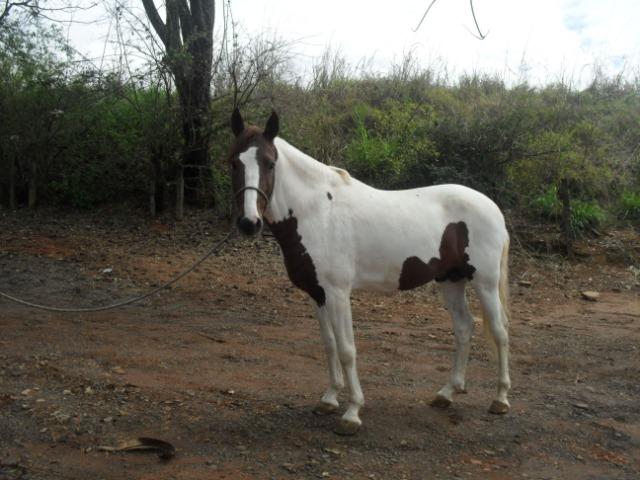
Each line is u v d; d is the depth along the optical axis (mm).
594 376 5020
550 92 13789
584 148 11117
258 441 3633
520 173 10258
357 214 3863
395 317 6738
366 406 4234
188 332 5887
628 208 10203
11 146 10391
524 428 3965
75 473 3191
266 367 5004
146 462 3340
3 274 7637
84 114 10438
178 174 10266
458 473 3361
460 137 10164
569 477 3375
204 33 9828
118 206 10906
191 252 8930
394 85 13695
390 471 3348
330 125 11891
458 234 4180
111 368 4750
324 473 3275
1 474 3119
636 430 4004
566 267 8688
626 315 6953
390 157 10352
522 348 5754
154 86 10109
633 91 14203
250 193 3434
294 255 3779
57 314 6316
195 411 4004
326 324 3980
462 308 4383
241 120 3723
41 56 10328
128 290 7320
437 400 4254
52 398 4062
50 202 11062
